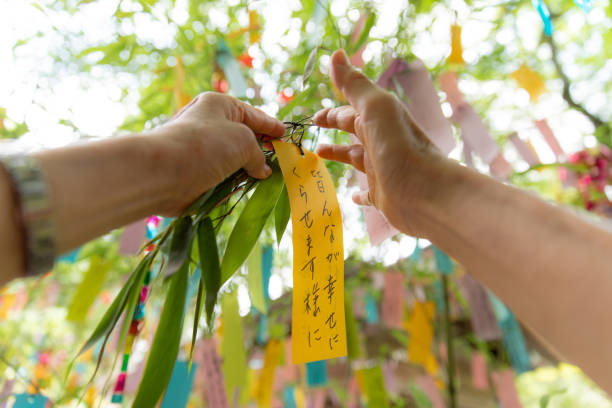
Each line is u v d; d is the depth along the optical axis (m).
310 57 0.58
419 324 1.22
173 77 1.22
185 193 0.37
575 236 0.27
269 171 0.49
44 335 1.57
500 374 1.22
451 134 0.54
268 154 0.53
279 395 1.32
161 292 0.42
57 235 0.26
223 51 0.94
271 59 1.26
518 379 1.78
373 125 0.40
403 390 1.71
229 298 0.66
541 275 0.27
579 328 0.25
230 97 0.46
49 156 0.27
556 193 1.60
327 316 0.41
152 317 0.87
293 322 0.41
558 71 1.67
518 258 0.28
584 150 1.33
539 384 2.01
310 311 0.42
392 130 0.39
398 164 0.38
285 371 1.27
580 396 1.83
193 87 1.20
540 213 0.29
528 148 1.06
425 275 1.34
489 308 1.09
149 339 0.81
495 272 0.30
